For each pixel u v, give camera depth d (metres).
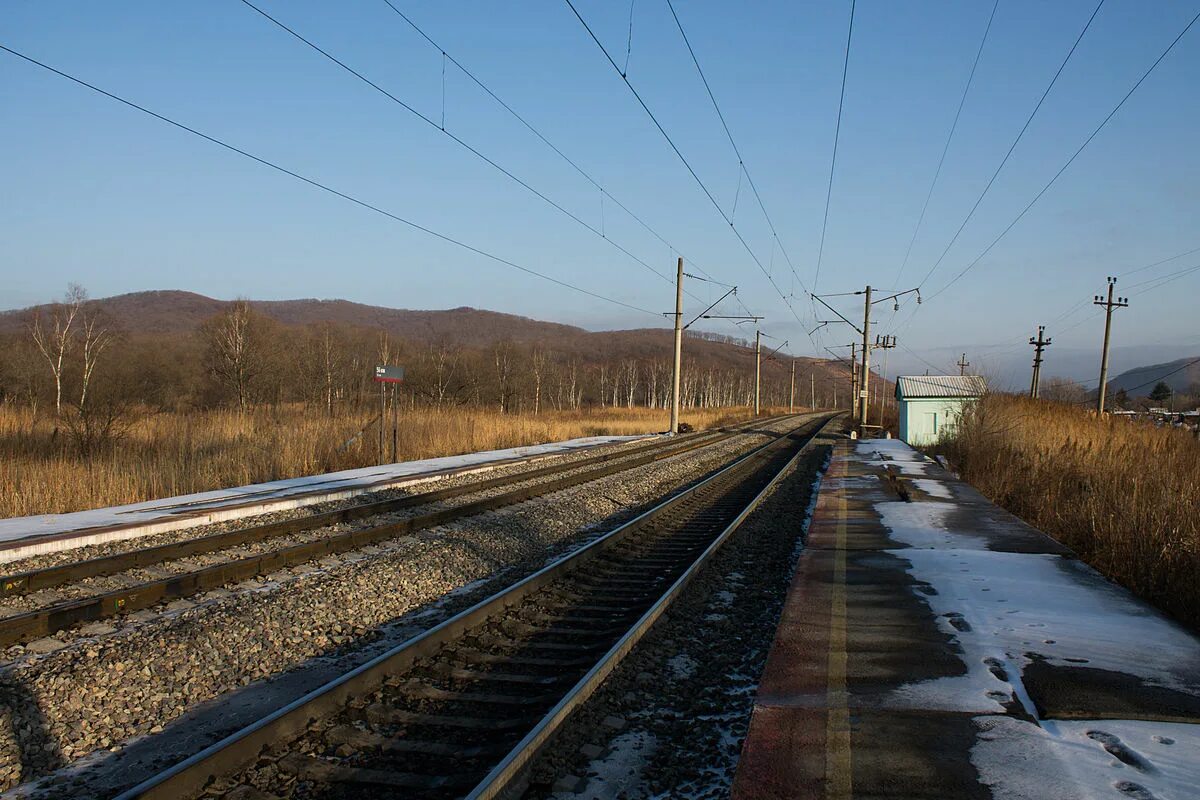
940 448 31.33
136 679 6.11
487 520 13.44
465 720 5.18
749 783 3.85
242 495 15.33
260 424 24.08
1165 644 6.08
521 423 36.78
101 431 19.27
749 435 45.72
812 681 5.36
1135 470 14.02
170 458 17.95
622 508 16.64
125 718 5.55
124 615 7.59
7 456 16.91
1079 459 17.20
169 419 25.06
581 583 9.44
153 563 9.72
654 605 7.64
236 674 6.43
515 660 6.46
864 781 3.86
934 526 12.15
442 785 4.31
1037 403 29.36
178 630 7.04
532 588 8.69
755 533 12.86
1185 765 3.97
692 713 5.43
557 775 4.45
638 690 5.83
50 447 18.91
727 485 20.55
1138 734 4.38
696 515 15.34
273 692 6.10
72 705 5.60
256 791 4.27
